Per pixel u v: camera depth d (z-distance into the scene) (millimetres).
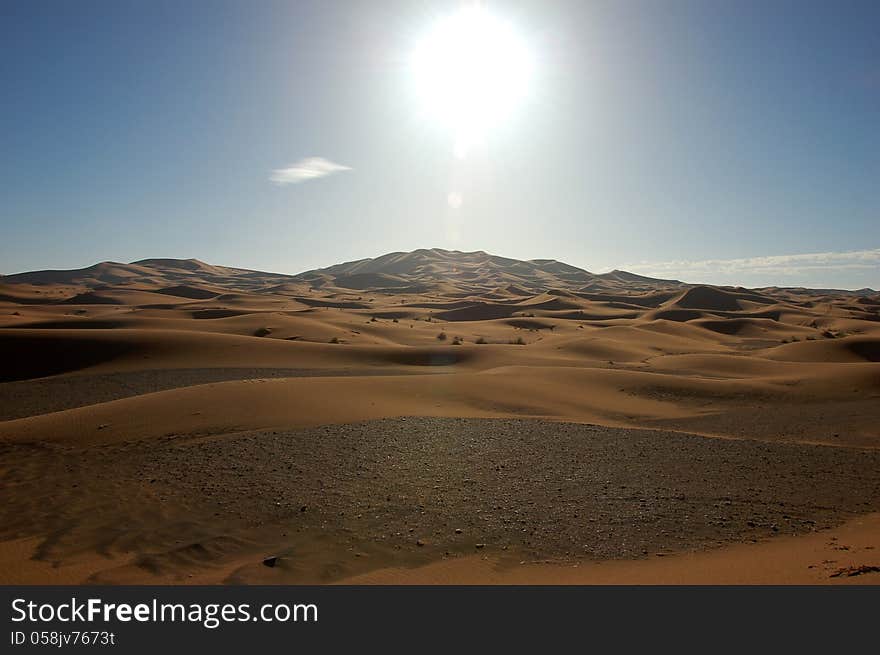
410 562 11219
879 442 26172
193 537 12484
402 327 99500
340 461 18391
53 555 11484
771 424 30484
